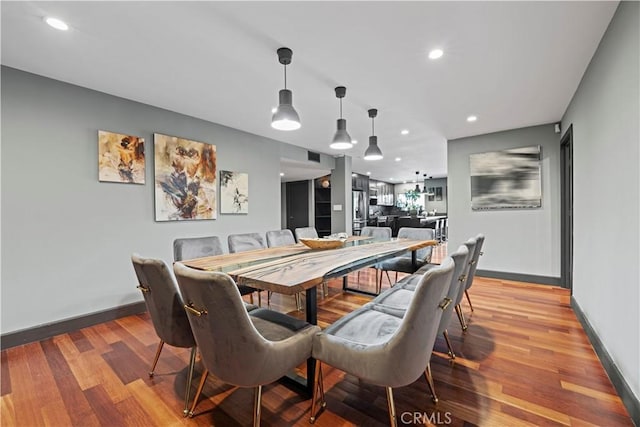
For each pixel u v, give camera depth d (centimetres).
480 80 260
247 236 311
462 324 244
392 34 193
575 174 291
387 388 126
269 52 214
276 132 426
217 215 383
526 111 340
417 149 542
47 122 248
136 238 304
